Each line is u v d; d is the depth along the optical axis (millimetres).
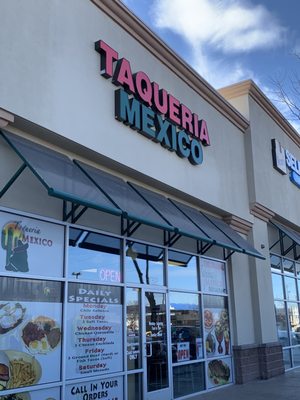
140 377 9852
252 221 15602
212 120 14211
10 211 7684
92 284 9109
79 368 8430
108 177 9797
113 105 9984
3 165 7625
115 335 9398
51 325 8078
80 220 9102
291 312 18172
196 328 12172
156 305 10805
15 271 7641
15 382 7270
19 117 7719
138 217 8656
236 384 13148
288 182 19359
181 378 11156
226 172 14484
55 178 7508
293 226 19656
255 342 14562
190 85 13180
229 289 13930
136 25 10953
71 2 9289
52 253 8367
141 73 10844
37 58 8250
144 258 10750
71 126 8758
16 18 7977
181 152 11945
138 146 10555
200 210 13539
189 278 12266
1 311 7312
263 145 17266
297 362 17562
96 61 9703
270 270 16141
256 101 17297
